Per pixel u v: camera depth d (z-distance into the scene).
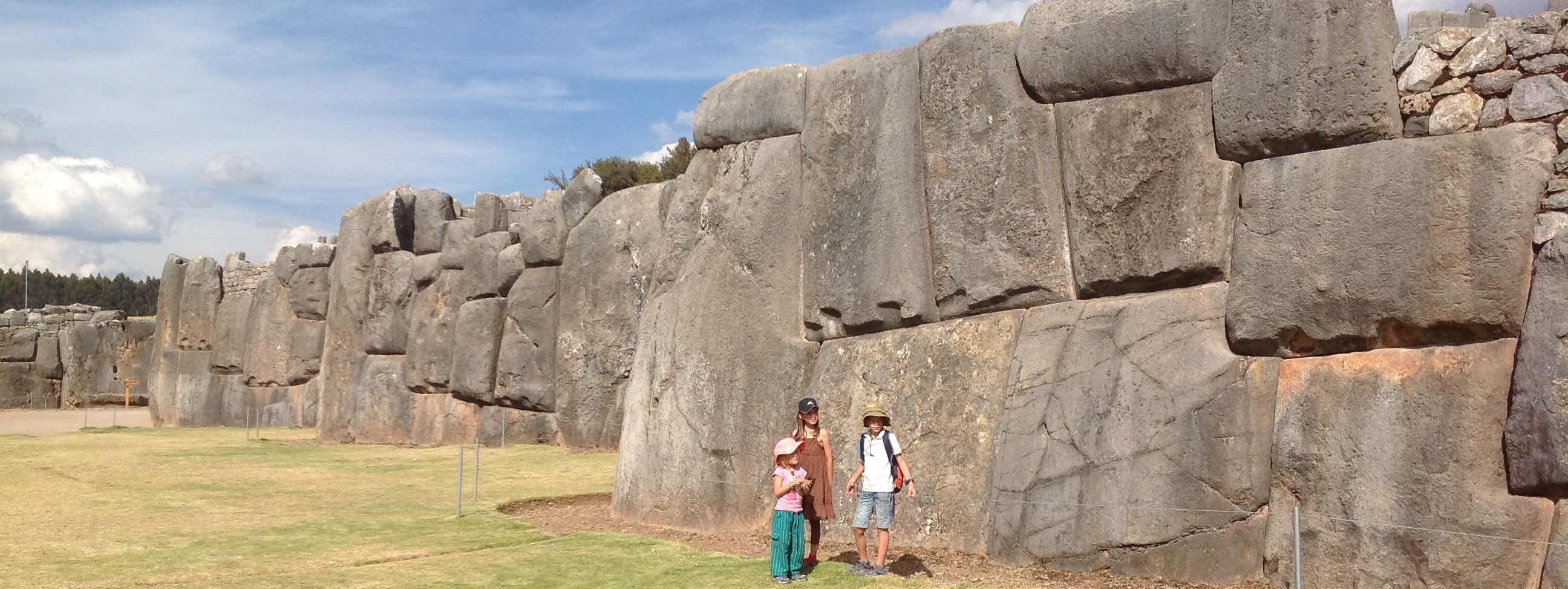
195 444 22.84
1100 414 8.80
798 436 9.03
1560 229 7.05
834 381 10.70
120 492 14.43
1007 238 9.76
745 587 8.38
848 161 10.95
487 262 21.69
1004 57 9.88
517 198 22.70
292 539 10.75
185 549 10.23
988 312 9.98
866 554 8.80
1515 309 7.21
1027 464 9.13
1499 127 7.40
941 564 9.19
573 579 8.80
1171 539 8.31
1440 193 7.47
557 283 20.23
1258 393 8.20
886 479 8.69
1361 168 7.82
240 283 30.45
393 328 23.56
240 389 29.50
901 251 10.43
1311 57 8.05
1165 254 8.80
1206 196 8.62
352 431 23.98
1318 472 7.81
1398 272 7.58
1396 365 7.65
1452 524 7.21
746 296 11.47
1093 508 8.68
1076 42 9.27
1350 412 7.74
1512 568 6.97
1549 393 6.88
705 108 12.34
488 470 16.36
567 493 13.57
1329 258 7.89
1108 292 9.25
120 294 112.31
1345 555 7.59
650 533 11.12
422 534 10.97
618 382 18.83
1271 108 8.23
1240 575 8.06
